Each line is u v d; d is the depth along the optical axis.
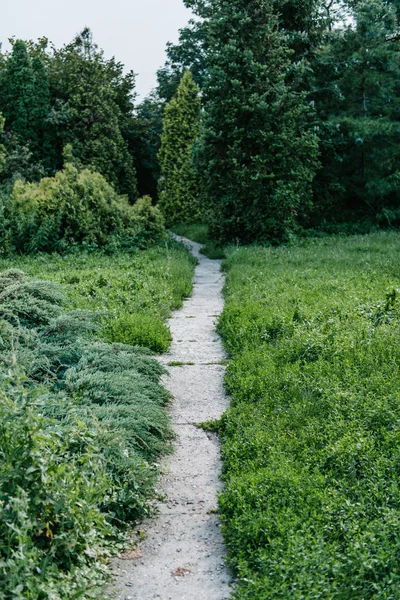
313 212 28.86
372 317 8.14
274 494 4.16
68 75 36.81
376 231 27.69
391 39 31.22
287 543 3.61
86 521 3.67
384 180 28.31
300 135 23.61
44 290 8.05
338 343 7.02
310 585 3.23
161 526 4.30
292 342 7.30
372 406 5.32
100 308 9.62
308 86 26.45
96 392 5.59
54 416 4.87
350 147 29.02
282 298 9.94
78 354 6.43
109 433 4.65
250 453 4.91
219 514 4.34
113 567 3.84
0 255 17.22
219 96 22.27
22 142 34.22
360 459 4.54
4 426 3.60
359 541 3.58
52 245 17.97
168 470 5.07
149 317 9.14
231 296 11.12
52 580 3.25
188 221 38.62
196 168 23.67
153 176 45.34
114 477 4.41
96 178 20.05
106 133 36.53
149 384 6.25
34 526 3.45
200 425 5.91
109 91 36.97
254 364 6.96
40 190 18.88
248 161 22.75
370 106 30.03
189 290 13.17
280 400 5.88
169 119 39.34
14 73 34.75
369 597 3.28
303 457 4.68
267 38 22.69
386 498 4.04
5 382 3.92
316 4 26.14
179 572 3.77
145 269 14.06
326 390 5.76
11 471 3.44
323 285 10.98
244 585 3.46
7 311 6.91
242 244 23.05
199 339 9.02
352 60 27.94
